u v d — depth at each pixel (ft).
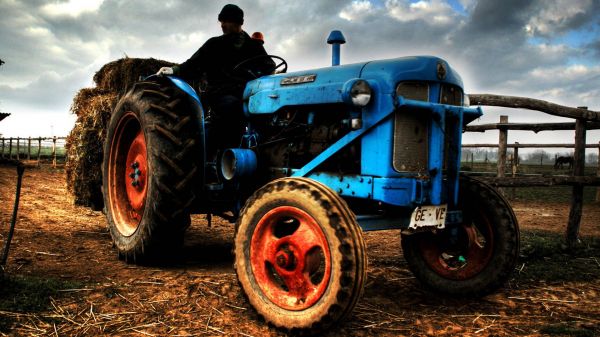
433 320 8.86
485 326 8.61
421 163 9.35
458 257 10.95
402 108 8.86
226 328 7.98
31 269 10.91
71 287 9.54
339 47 11.12
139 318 8.21
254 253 8.47
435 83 9.29
